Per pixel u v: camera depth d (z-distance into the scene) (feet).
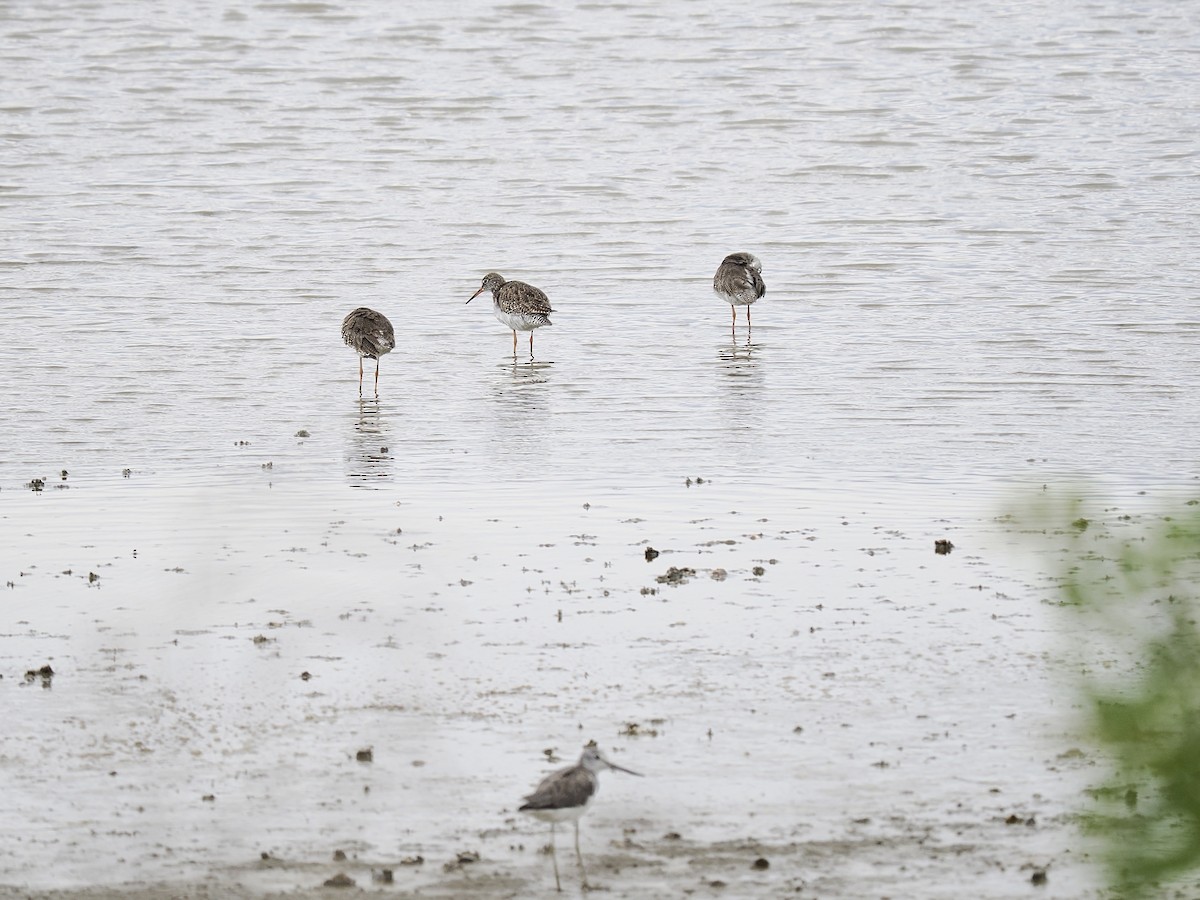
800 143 167.94
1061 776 44.88
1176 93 183.01
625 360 101.50
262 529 68.44
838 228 138.21
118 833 42.06
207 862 40.55
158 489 74.84
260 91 187.93
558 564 63.52
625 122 176.35
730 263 106.93
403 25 214.90
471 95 186.60
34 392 93.15
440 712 49.39
